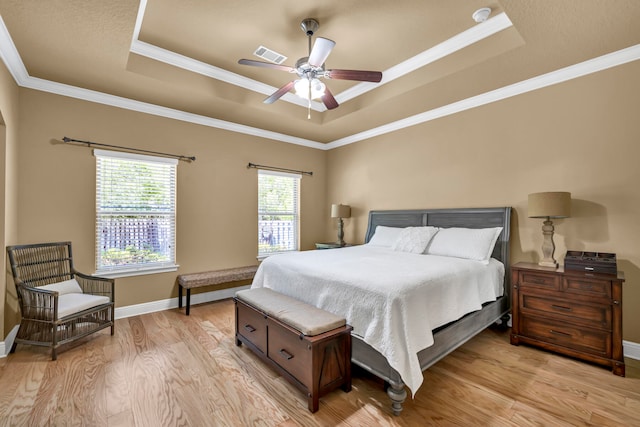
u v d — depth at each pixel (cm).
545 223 285
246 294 267
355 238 519
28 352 260
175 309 386
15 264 267
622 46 251
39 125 306
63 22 219
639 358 249
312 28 260
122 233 358
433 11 247
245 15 251
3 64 248
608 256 252
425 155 414
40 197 306
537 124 312
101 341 285
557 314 254
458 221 368
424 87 329
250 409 187
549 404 191
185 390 206
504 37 260
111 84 316
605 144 271
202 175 419
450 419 178
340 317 210
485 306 276
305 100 431
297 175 531
